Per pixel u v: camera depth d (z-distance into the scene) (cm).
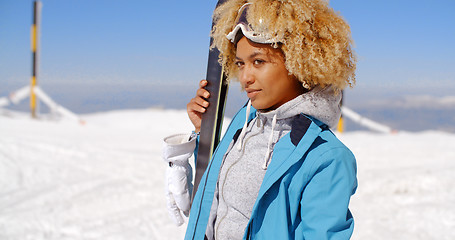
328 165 105
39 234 441
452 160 786
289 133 113
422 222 415
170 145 156
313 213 104
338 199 103
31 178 690
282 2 106
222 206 126
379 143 1121
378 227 414
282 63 110
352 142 1159
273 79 111
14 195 596
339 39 108
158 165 781
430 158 832
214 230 130
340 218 102
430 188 523
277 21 104
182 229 442
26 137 1035
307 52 106
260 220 114
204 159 155
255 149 123
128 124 1817
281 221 108
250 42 111
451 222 408
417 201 484
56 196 582
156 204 532
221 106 152
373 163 796
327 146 107
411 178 558
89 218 488
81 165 778
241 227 120
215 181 133
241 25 111
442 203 460
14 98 1988
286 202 110
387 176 596
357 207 484
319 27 107
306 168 107
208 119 154
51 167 759
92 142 1052
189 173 165
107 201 551
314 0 110
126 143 1083
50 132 1301
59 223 473
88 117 2078
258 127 125
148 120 1905
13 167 748
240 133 134
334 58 106
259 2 108
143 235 427
